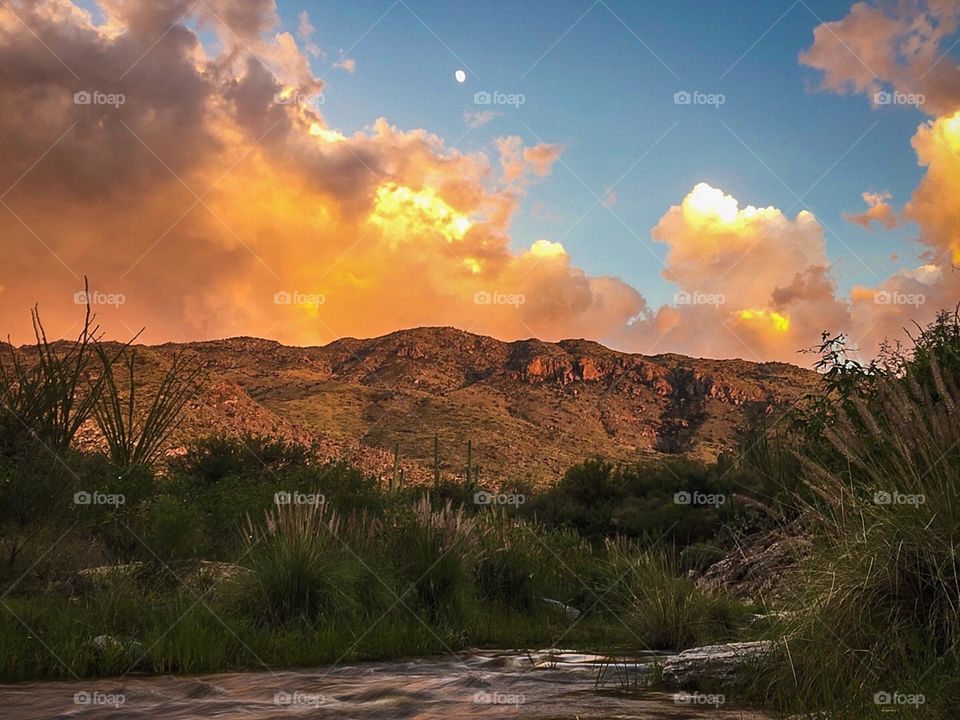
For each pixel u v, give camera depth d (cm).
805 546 596
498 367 14388
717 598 893
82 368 1209
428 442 9025
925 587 514
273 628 835
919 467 543
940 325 873
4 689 566
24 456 1016
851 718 421
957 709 414
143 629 775
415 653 803
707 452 8975
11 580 859
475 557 1105
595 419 11662
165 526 1026
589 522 2036
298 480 1427
